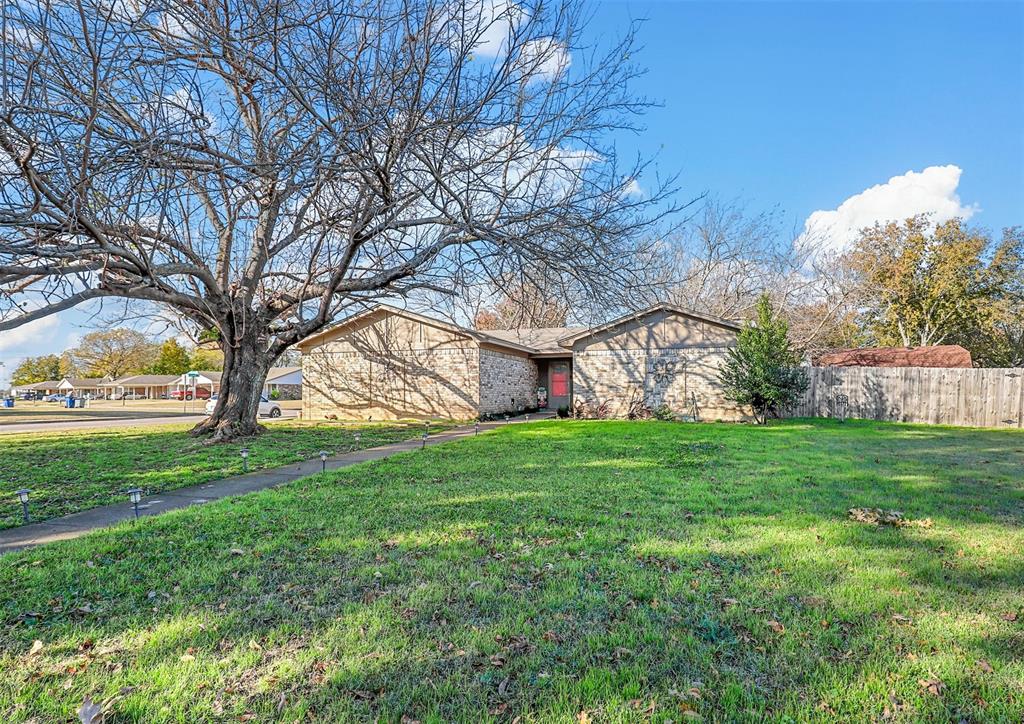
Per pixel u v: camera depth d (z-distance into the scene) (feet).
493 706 7.52
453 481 22.90
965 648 8.84
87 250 20.80
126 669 8.49
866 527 15.43
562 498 19.33
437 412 65.36
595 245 27.02
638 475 23.79
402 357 66.64
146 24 17.37
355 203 27.27
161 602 10.96
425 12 20.54
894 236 94.17
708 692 7.75
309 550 13.97
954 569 12.24
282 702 7.61
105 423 67.10
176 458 32.27
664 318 59.67
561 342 62.64
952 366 65.46
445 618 10.09
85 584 11.93
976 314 90.53
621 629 9.60
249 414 44.21
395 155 22.84
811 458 28.60
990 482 22.04
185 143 18.43
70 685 8.03
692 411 58.49
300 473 26.91
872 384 56.13
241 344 43.68
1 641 9.39
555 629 9.64
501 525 15.96
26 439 44.19
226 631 9.70
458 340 64.69
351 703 7.61
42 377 262.26
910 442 36.01
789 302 90.68
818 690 7.79
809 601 10.62
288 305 44.37
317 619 10.11
